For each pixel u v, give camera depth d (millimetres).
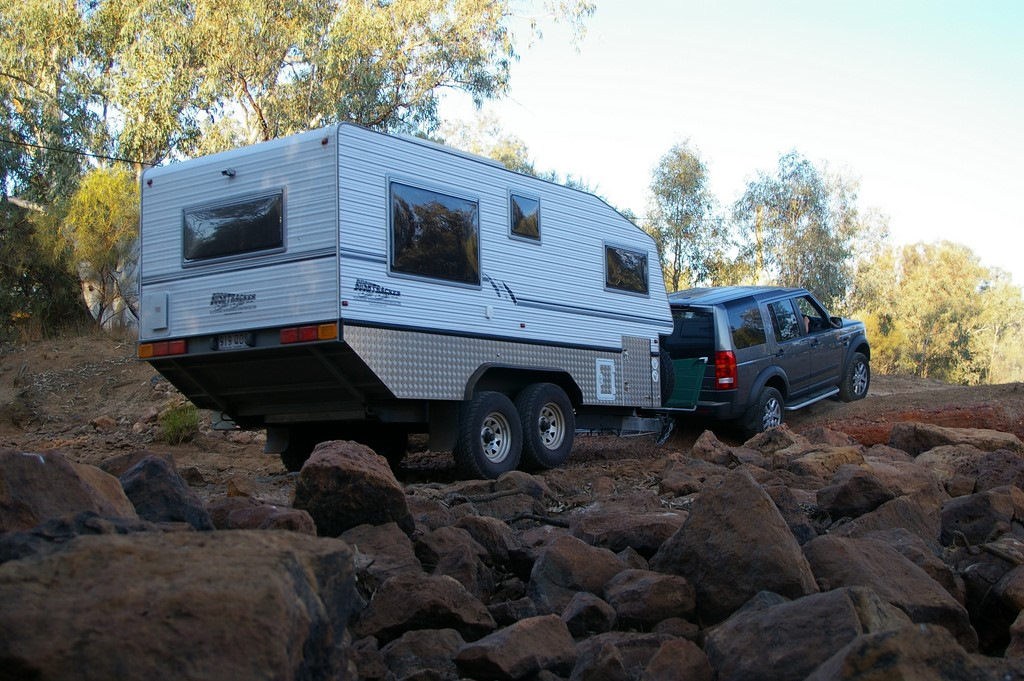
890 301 53031
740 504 5199
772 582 4949
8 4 24516
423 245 10039
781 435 10797
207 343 10078
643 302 13023
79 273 22500
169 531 3941
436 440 10477
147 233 10547
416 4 23734
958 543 7191
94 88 25281
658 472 10844
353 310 9320
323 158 9398
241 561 3053
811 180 35594
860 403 14641
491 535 6332
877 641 3314
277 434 11453
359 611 4902
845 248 39562
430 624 4844
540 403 11289
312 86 23953
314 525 5441
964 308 52875
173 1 22719
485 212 10781
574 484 10023
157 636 2721
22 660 2605
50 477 4375
